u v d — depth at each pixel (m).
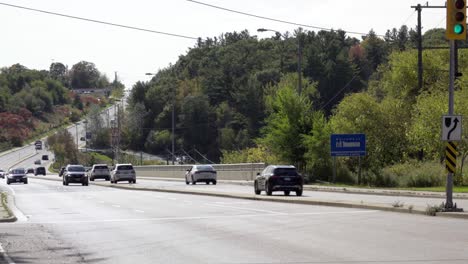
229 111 154.38
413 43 179.25
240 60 188.88
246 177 79.00
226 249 18.69
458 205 34.81
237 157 98.25
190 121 156.75
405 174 63.88
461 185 58.81
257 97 149.75
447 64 90.31
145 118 173.00
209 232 23.27
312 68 156.00
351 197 43.19
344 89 154.12
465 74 69.69
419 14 70.31
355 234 21.77
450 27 26.52
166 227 25.41
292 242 19.98
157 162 147.50
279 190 45.41
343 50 168.75
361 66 184.75
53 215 32.28
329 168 70.12
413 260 16.02
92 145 189.25
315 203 36.69
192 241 20.75
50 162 199.50
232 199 43.66
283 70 172.88
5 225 27.17
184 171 95.12
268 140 73.00
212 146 154.62
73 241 21.38
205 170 73.12
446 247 18.31
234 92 161.62
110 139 177.25
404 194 46.97
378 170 66.69
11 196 51.06
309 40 187.62
